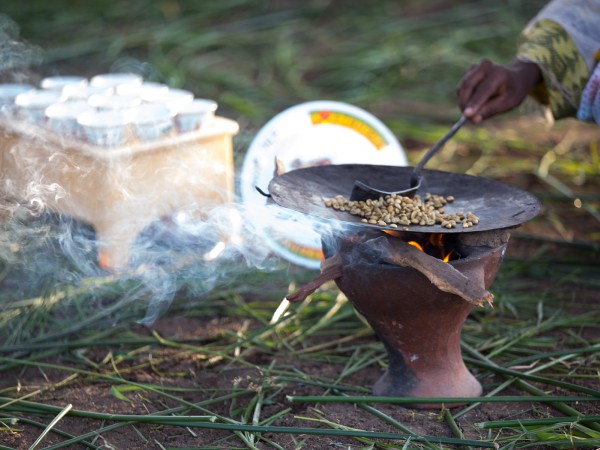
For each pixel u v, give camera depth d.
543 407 1.72
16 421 1.67
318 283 1.64
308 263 2.05
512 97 1.85
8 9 3.79
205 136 2.06
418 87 3.16
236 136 2.64
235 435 1.67
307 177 1.74
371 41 3.55
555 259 2.15
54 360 1.87
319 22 3.86
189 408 1.72
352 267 1.64
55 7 3.88
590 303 2.02
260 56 3.47
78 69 3.24
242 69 3.32
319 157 2.07
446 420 1.69
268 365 1.85
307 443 1.65
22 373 1.83
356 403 1.72
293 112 2.07
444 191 1.76
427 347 1.70
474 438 1.65
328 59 3.37
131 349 1.90
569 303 2.02
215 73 3.20
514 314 1.97
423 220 1.64
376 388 1.75
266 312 2.00
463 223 1.63
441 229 1.60
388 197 1.68
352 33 3.70
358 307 1.69
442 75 3.24
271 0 4.10
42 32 3.60
